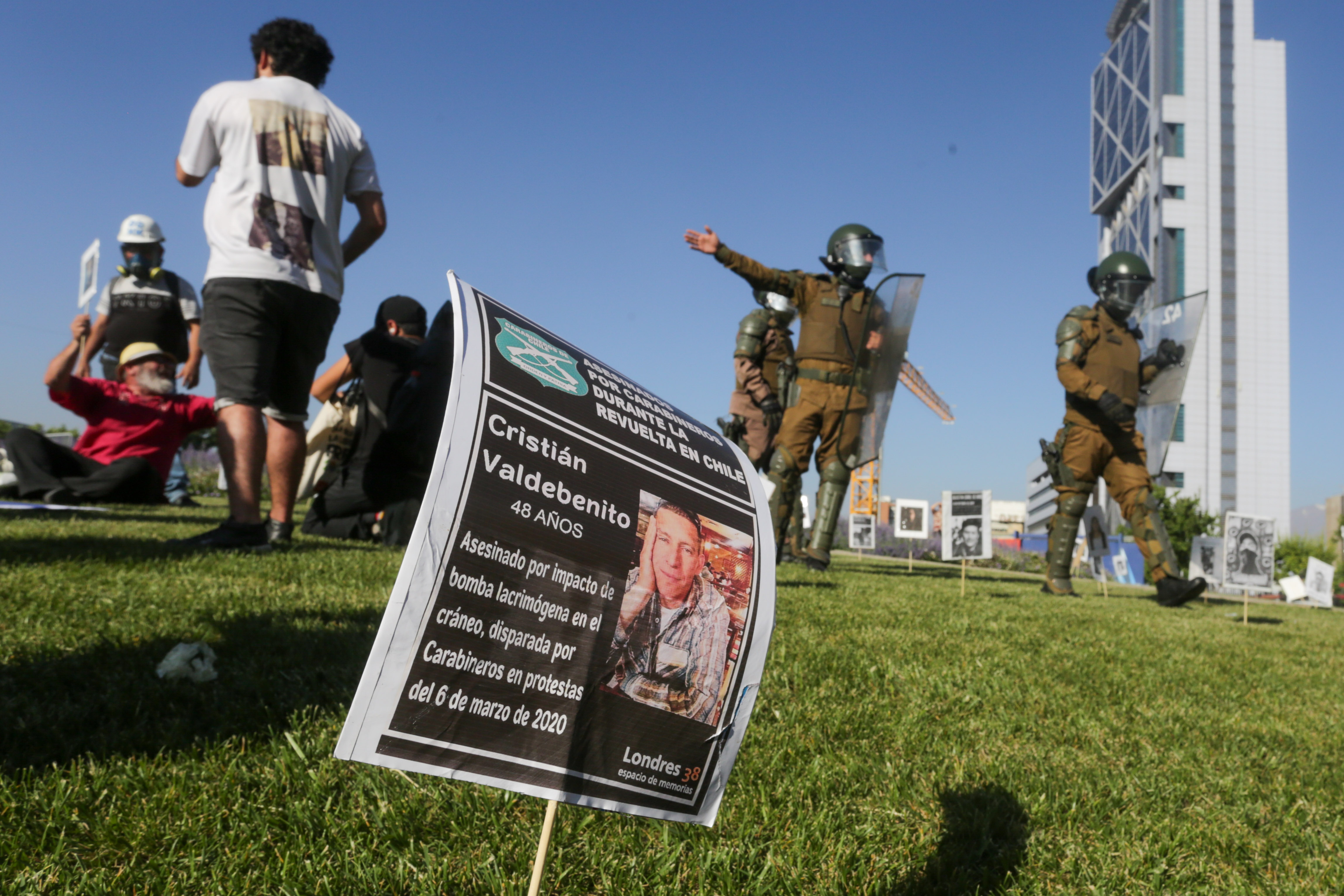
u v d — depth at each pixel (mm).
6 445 8422
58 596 3182
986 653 4105
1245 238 124688
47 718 1972
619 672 1045
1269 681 4430
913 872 1733
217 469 18938
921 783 2221
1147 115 131750
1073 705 3273
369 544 6867
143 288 9375
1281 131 126438
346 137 5215
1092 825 2086
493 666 943
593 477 1051
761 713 2660
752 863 1698
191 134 4828
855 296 8672
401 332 7863
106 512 7766
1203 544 11305
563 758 999
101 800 1633
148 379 8953
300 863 1484
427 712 896
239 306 4816
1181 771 2590
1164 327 9867
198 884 1415
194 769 1800
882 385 8820
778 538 8891
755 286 8578
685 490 1153
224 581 3881
